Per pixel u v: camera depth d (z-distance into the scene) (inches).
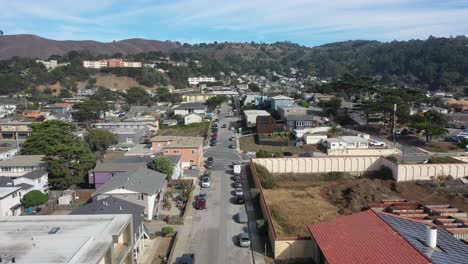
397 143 2593.5
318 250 942.4
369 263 735.1
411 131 2866.6
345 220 943.7
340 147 2327.8
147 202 1275.8
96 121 3481.8
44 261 621.9
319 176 1909.4
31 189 1466.5
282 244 1004.6
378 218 903.7
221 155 2346.2
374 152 2309.3
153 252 1058.7
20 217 826.8
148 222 1270.9
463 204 1514.5
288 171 1957.4
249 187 1684.3
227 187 1684.3
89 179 1612.9
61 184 1609.3
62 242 697.6
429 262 678.5
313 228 959.0
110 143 2470.5
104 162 1756.9
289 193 1633.9
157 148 2183.8
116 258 738.2
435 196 1616.6
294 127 2913.4
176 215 1318.9
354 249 799.1
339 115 3425.2
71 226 777.6
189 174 1870.1
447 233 858.1
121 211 1086.4
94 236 715.4
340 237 868.0
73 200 1510.8
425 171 1830.7
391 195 1627.7
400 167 1812.3
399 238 786.2
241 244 1083.9
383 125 3080.7
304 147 2487.7
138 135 2733.8
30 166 1676.9
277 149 2469.2
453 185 1748.3
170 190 1576.0
